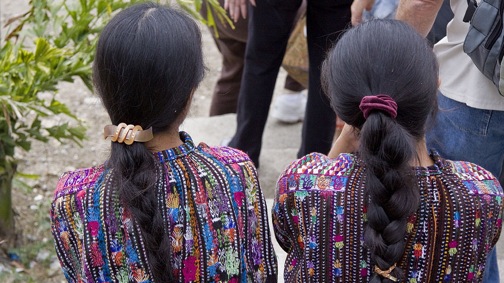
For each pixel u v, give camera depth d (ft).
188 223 5.09
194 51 5.05
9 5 21.99
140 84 4.88
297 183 5.42
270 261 5.49
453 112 8.19
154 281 4.98
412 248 5.14
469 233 5.16
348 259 5.22
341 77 5.18
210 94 19.17
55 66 11.07
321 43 11.14
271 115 15.64
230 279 5.17
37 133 12.09
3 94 10.34
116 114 5.03
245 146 12.19
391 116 4.93
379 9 10.58
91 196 5.11
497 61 7.29
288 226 5.51
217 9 11.19
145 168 4.91
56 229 5.24
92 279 5.14
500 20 7.18
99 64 5.00
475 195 5.21
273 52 11.38
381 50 5.09
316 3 10.80
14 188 14.70
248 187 5.36
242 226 5.25
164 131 5.20
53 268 12.69
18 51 10.78
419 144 5.36
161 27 4.94
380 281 4.97
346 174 5.34
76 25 11.24
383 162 4.89
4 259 12.48
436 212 5.13
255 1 10.90
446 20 9.35
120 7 11.10
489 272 7.35
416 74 5.05
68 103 18.35
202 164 5.26
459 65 8.08
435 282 5.19
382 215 4.90
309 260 5.33
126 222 5.02
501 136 8.16
